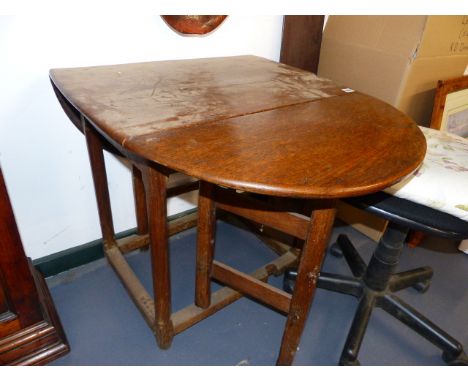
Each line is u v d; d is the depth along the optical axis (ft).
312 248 2.55
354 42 4.76
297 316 2.94
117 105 2.64
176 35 4.03
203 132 2.29
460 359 3.67
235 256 5.01
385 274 3.89
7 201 2.74
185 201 5.32
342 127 2.56
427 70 4.54
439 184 2.84
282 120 2.61
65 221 4.28
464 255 5.38
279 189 1.77
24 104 3.46
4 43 3.14
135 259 4.81
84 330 3.79
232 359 3.63
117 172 4.45
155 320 3.44
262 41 4.74
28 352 3.35
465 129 5.72
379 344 3.93
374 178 1.90
